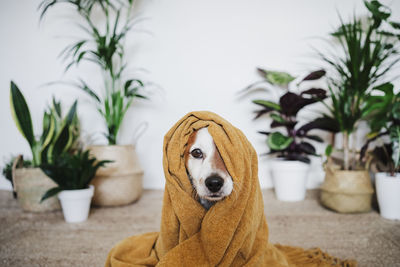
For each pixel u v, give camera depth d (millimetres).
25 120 1711
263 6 2270
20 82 2367
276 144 1914
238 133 886
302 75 2273
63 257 1120
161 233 872
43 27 2334
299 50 2268
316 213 1685
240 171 785
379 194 1604
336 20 2223
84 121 2330
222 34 2299
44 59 2344
